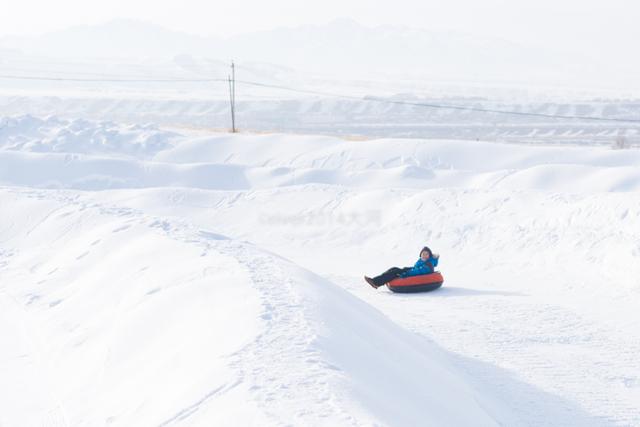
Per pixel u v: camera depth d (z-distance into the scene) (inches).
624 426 482.0
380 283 1005.8
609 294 976.3
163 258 740.0
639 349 689.6
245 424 333.4
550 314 844.6
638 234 1143.0
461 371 589.6
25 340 632.4
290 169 2576.3
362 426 321.4
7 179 2425.0
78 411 460.4
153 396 426.0
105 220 1095.0
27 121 3474.4
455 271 1240.2
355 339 489.7
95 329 610.9
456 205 1566.2
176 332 522.0
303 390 368.2
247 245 817.5
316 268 1272.1
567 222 1305.4
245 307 520.1
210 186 2485.2
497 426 452.4
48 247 1023.0
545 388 558.9
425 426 370.6
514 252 1285.7
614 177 2204.7
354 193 1807.3
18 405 482.9
